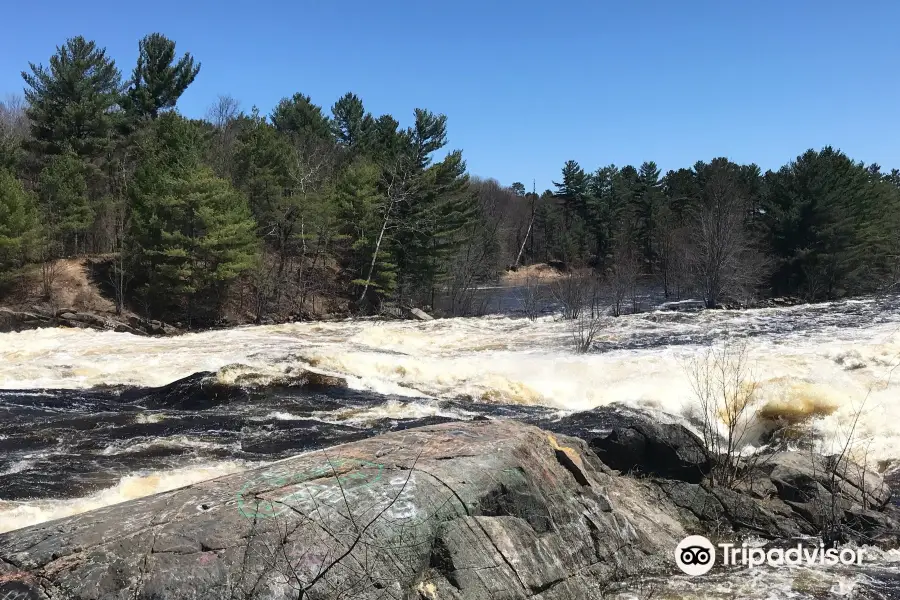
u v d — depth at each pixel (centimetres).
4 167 3494
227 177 3891
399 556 386
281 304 3716
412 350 2061
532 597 423
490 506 461
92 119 3750
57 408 1158
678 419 1114
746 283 4266
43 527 373
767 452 960
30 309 3053
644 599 474
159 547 345
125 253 3334
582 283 3828
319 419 1081
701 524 633
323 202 3869
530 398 1314
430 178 4072
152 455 873
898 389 1209
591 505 546
